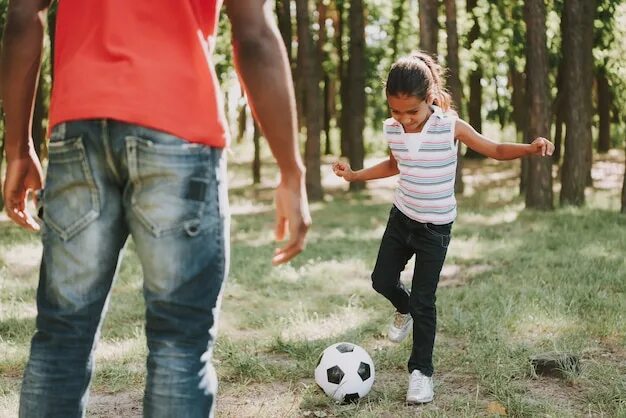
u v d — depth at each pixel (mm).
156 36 1771
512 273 7738
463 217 12930
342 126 24125
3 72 1902
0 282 7633
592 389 4141
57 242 1781
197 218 1745
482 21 18094
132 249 9688
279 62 1793
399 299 4363
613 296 6348
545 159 13648
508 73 24750
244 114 34469
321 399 4086
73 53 1800
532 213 13102
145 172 1714
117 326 5816
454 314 5684
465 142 3941
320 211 14906
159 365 1751
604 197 15500
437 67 3957
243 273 7914
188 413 1742
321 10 21609
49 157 1808
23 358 4855
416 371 4047
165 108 1723
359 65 17828
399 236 4113
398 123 3975
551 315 5590
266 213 15148
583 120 13969
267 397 4215
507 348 4828
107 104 1705
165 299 1747
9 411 3857
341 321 5789
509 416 3832
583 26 13992
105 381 4508
